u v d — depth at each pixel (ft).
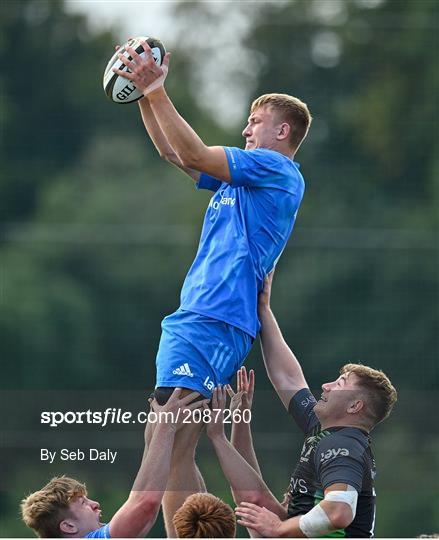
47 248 229.25
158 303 222.48
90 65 254.88
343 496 63.26
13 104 249.14
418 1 243.81
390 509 163.32
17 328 220.02
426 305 210.59
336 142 237.45
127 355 219.00
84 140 247.91
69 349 219.00
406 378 205.98
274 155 67.26
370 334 208.44
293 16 252.83
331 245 215.31
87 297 223.30
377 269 213.25
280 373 70.69
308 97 245.45
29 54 253.65
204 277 67.21
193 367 66.03
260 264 67.67
